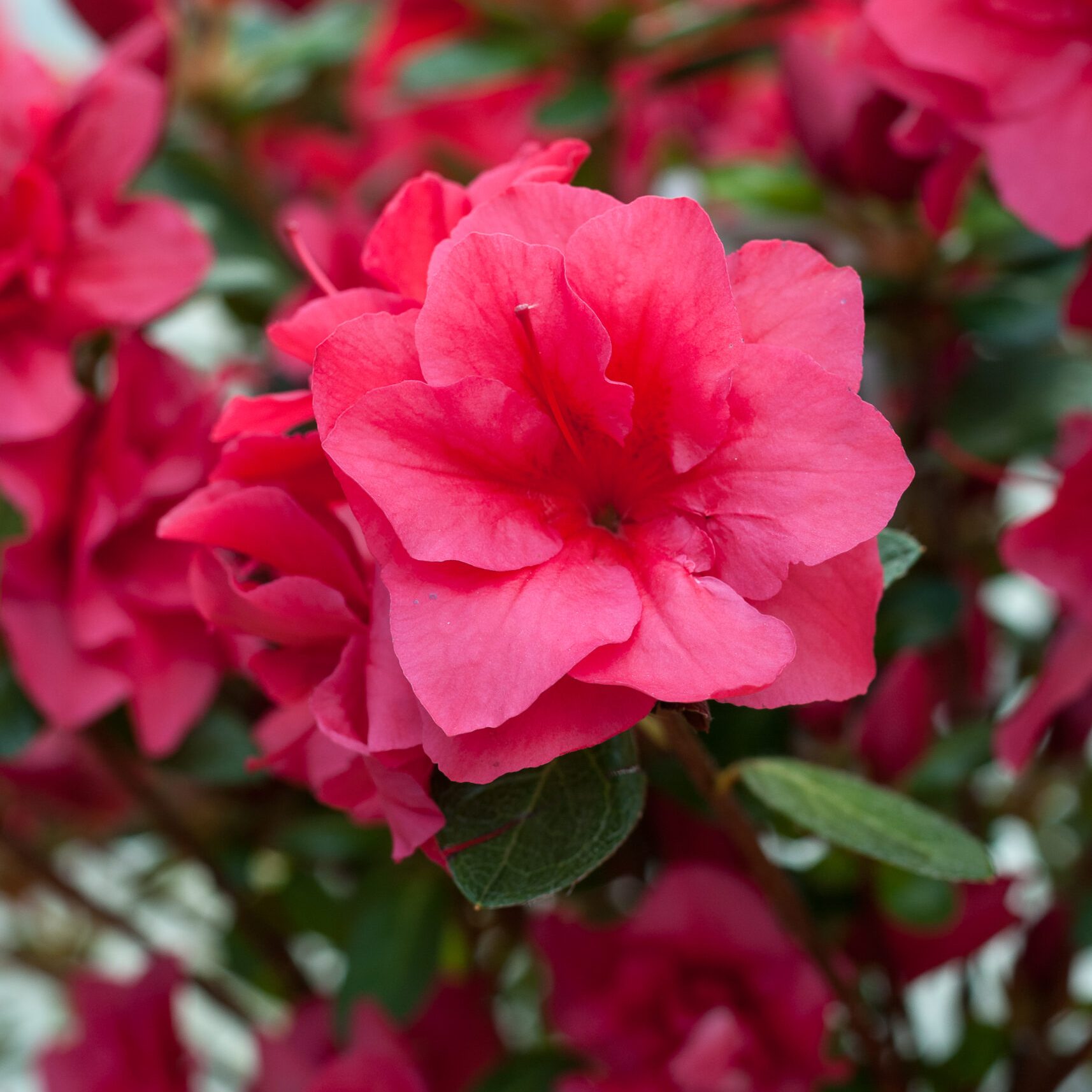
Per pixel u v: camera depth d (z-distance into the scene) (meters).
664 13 0.54
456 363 0.32
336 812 0.47
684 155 0.63
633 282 0.32
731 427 0.33
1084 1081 0.53
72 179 0.42
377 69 0.57
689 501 0.33
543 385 0.33
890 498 0.32
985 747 0.44
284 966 0.50
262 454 0.34
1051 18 0.40
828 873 0.44
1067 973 0.47
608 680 0.32
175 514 0.34
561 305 0.32
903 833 0.36
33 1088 0.65
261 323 0.52
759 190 0.50
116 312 0.42
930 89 0.41
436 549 0.32
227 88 0.56
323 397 0.32
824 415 0.32
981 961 0.52
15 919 0.63
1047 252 0.47
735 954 0.43
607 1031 0.44
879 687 0.45
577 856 0.34
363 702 0.33
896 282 0.48
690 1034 0.43
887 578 0.35
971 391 0.48
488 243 0.32
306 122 0.60
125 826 0.51
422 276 0.34
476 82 0.52
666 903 0.43
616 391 0.33
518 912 0.50
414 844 0.33
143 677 0.43
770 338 0.33
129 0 0.49
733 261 0.33
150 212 0.42
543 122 0.50
